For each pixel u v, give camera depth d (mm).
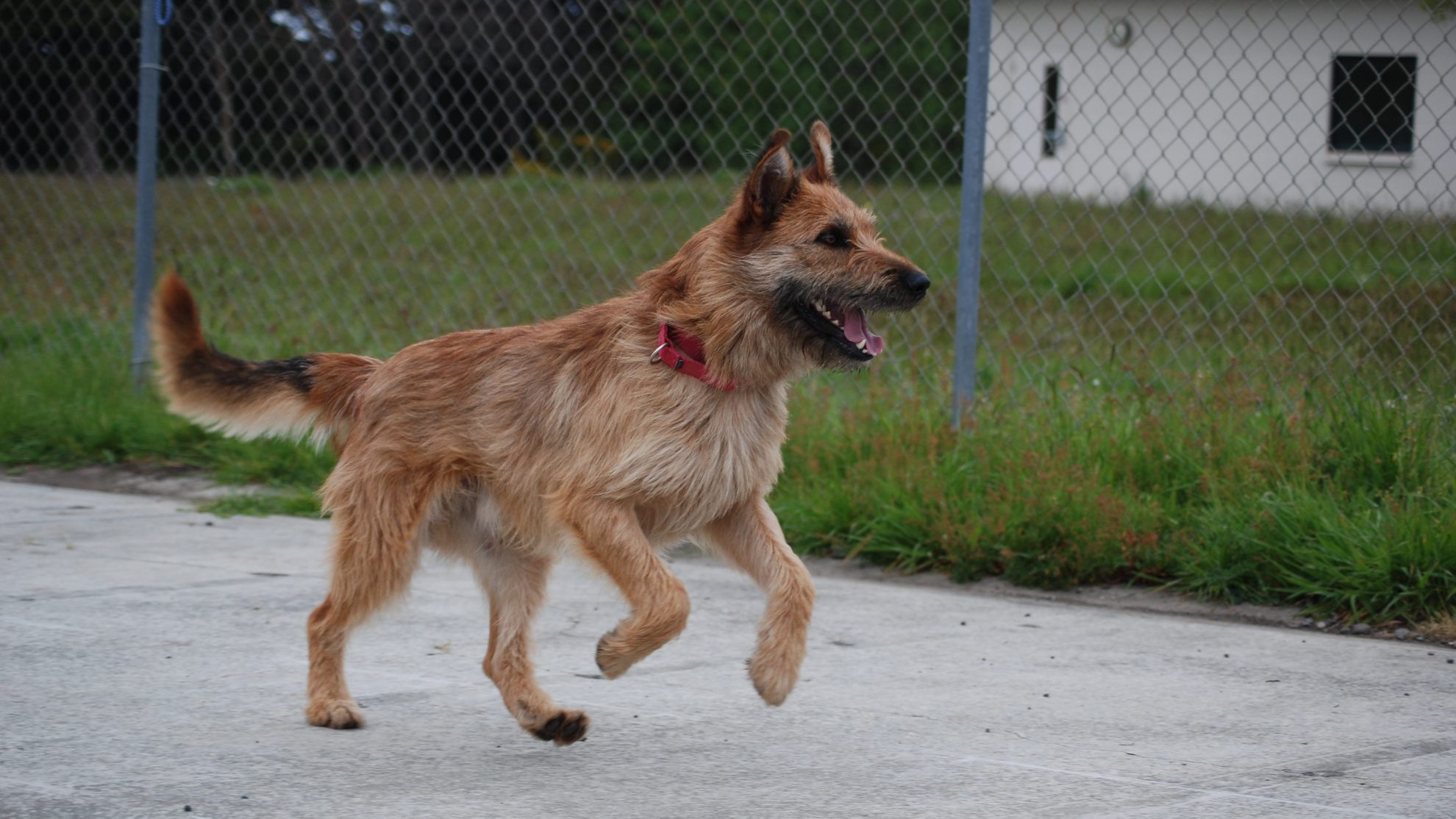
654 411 5039
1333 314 9383
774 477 5344
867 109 10242
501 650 5238
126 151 14023
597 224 13586
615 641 4852
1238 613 6820
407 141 15875
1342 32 15711
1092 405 8352
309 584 7191
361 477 5359
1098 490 7492
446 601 7043
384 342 11547
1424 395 7594
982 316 12148
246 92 13344
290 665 5773
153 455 10430
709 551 5488
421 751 4758
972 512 7609
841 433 8727
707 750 4777
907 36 10086
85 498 9617
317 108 13281
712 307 5117
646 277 5410
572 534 5078
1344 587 6652
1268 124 21297
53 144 13031
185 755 4621
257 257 13656
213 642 6090
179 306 5934
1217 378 8219
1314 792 4281
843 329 5379
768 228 5262
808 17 10391
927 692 5473
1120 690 5500
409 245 14531
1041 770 4520
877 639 6324
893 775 4484
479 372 5438
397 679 5691
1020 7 9758
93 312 12406
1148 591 7199
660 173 12625
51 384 11148
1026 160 24000
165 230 13094
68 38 12578
